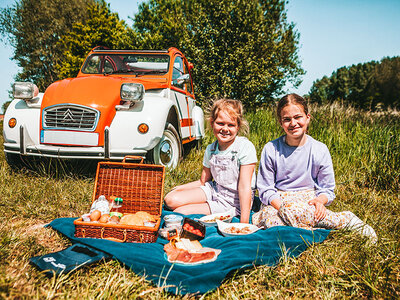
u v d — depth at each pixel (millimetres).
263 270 1640
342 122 5730
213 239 2010
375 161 4031
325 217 2133
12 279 1365
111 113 3191
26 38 26984
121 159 3158
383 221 2492
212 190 2721
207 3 12312
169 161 3832
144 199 2406
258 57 13250
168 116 3846
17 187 2971
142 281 1499
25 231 2139
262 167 2438
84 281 1475
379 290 1509
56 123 3197
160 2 21391
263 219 2273
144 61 4594
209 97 11484
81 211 2635
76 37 20438
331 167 2314
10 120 3316
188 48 11789
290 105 2217
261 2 16781
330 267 1717
